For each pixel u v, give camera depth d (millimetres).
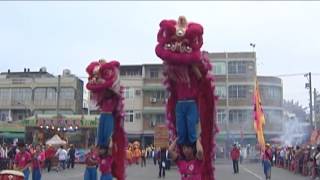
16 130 56438
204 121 7859
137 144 50625
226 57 67750
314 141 33406
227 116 66125
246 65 67312
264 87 68000
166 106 8055
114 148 12047
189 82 7758
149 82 66562
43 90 68062
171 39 7492
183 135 7824
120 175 12109
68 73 71875
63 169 39125
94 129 52875
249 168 41094
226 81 67000
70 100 67062
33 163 20047
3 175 13211
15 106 68250
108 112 11773
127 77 67250
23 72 74250
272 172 35531
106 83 11406
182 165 7875
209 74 7805
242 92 66688
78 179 28719
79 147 53062
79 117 52875
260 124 40469
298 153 33750
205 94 7840
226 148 64062
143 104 66438
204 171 7801
